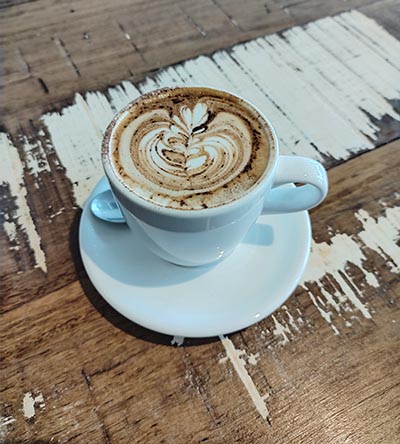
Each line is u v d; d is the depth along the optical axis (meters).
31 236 0.24
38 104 0.30
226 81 0.31
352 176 0.26
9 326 0.21
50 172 0.26
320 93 0.30
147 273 0.22
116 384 0.19
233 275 0.22
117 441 0.18
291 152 0.27
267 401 0.19
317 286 0.22
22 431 0.18
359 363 0.20
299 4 0.36
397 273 0.23
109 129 0.20
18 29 0.34
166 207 0.17
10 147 0.28
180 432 0.18
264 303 0.21
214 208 0.17
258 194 0.18
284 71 0.32
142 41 0.33
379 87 0.31
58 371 0.20
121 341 0.21
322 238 0.24
